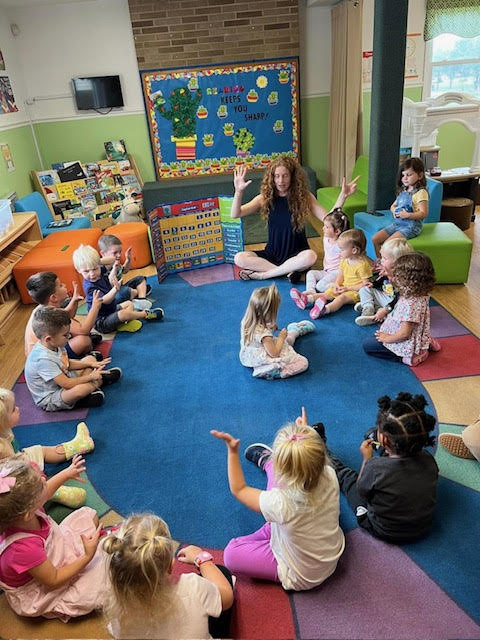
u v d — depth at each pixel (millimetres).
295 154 6109
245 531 1747
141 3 5332
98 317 3229
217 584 1404
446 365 2604
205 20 5438
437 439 2090
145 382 2682
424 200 3467
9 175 4938
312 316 3223
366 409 2316
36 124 5816
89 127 5879
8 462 1427
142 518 1243
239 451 2115
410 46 5582
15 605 1441
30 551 1379
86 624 1461
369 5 5363
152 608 1125
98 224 5781
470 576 1527
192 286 3904
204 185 5672
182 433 2268
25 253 4145
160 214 3932
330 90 5898
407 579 1530
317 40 5719
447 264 3449
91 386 2484
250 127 5930
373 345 2705
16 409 1886
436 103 5184
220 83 5711
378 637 1381
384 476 1568
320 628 1415
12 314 3715
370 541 1665
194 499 1899
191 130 5898
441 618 1418
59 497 1881
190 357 2895
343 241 3238
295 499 1388
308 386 2527
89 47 5559
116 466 2098
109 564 1139
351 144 5598
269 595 1521
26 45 5492
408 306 2510
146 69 5633
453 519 1724
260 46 5594
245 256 3854
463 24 5453
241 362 2777
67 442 2203
